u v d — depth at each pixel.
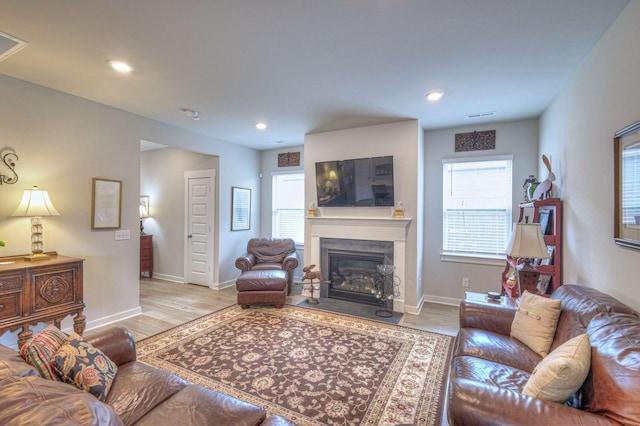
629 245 1.64
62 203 3.07
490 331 2.26
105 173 3.43
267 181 5.92
